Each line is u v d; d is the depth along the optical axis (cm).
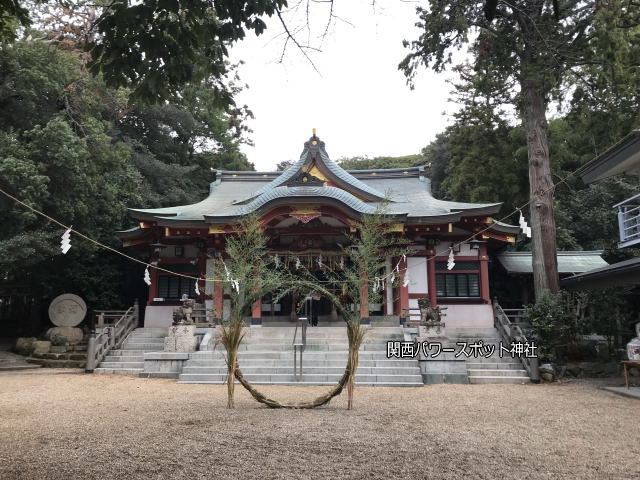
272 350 1656
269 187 2236
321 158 2212
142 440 686
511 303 2569
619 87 1673
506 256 2425
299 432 738
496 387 1386
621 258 2911
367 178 2738
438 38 1848
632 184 2898
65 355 1916
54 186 1991
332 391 994
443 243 2169
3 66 1953
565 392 1290
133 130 3138
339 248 2100
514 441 719
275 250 2130
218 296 1994
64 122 1966
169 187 3052
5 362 1864
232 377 1001
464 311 2105
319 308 2327
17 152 1841
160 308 2178
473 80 2519
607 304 1639
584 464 605
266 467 565
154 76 697
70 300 2239
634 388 1301
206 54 751
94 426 795
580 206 2994
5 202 1828
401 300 2006
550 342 1605
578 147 3034
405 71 1981
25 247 1859
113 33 669
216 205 2409
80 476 526
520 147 2527
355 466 574
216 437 701
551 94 2008
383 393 1251
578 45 1738
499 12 1816
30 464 569
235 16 686
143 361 1711
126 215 2689
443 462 599
